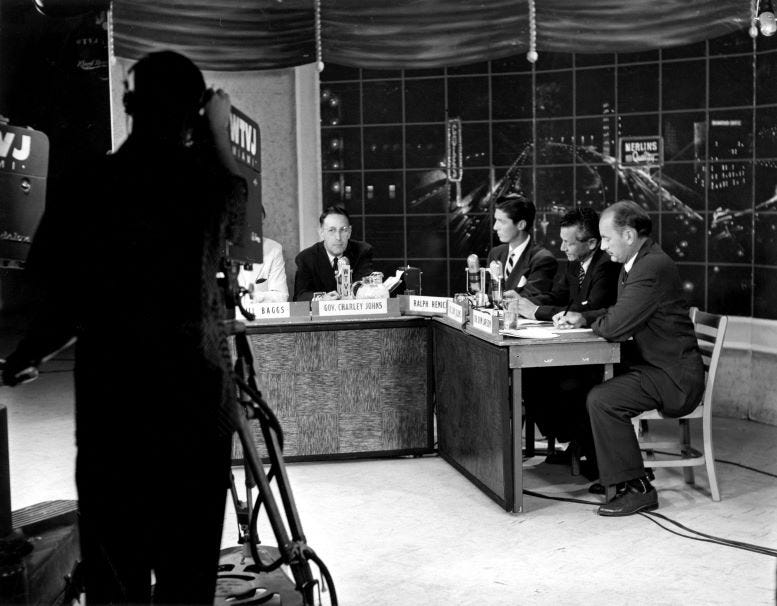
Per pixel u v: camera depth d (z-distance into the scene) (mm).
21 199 3020
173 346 2145
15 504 4125
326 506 4301
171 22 5516
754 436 5480
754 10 5078
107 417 2145
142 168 2160
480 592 3256
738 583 3293
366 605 3146
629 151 6297
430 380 5109
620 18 5340
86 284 2123
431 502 4328
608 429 4082
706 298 6039
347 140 6820
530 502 4309
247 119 2760
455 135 6719
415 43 5609
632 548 3672
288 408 5039
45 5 5363
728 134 5832
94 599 2246
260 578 3117
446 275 6852
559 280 5352
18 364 2125
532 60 5516
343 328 5027
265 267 5609
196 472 2195
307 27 5629
